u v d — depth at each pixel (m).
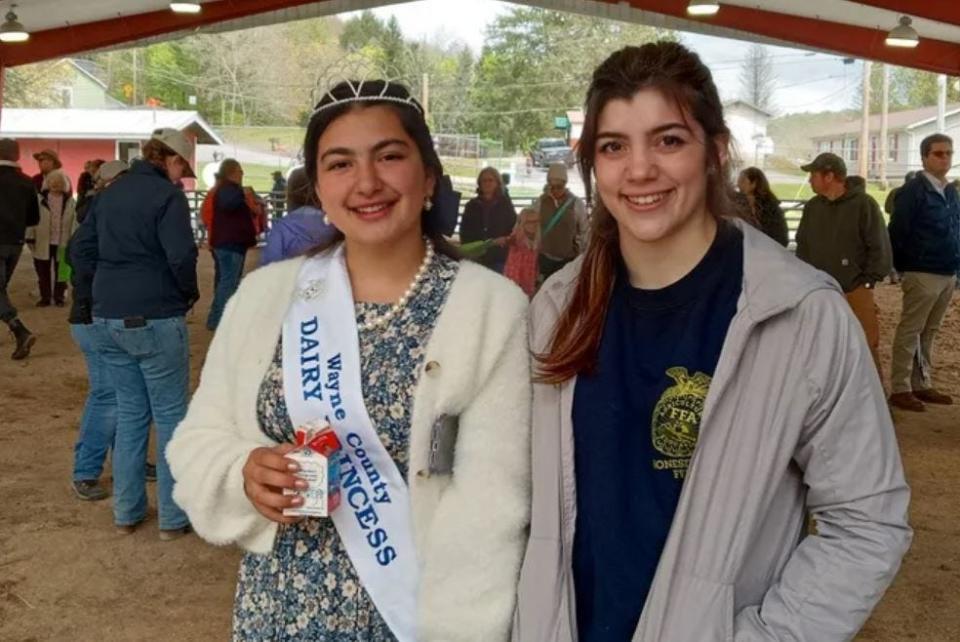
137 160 4.35
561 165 8.66
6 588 4.09
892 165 49.44
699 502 1.55
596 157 1.68
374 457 1.78
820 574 1.53
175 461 1.90
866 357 1.55
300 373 1.81
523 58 61.81
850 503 1.53
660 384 1.62
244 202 10.19
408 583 1.76
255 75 68.75
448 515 1.74
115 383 4.51
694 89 1.62
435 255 1.90
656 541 1.60
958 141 49.97
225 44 68.25
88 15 12.21
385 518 1.78
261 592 1.84
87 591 4.07
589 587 1.67
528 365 1.80
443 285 1.85
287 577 1.82
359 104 1.82
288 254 3.50
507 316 1.80
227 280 10.22
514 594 1.72
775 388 1.54
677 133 1.61
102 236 4.28
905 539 1.54
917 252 7.12
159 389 4.41
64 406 7.25
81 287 4.78
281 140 59.22
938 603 4.00
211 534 1.85
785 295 1.53
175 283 4.30
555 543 1.69
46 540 4.58
